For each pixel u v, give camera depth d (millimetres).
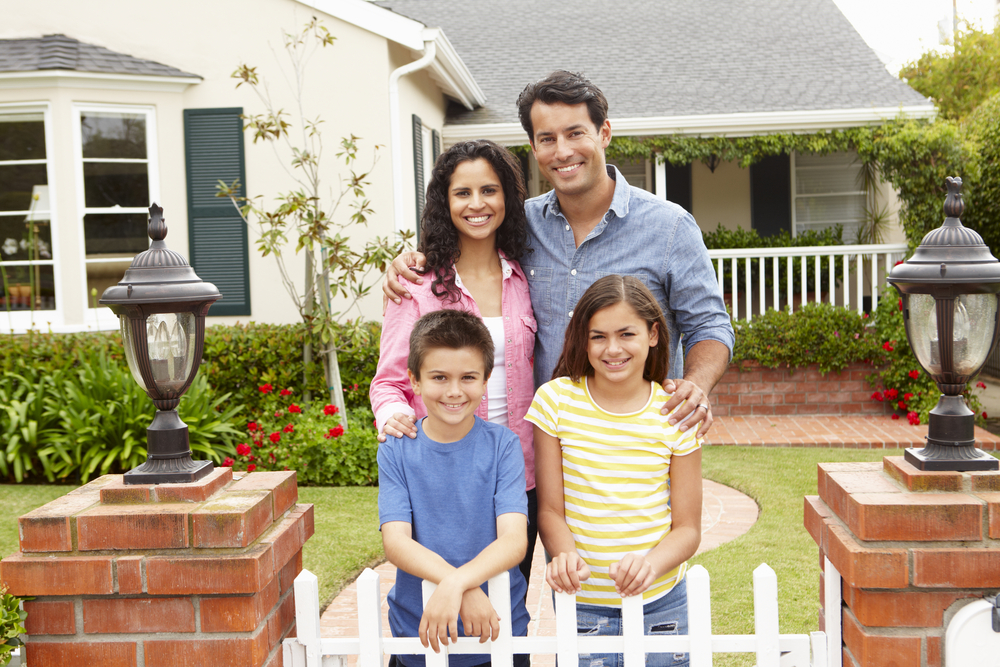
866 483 1866
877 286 8602
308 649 1867
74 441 5676
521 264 2420
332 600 3719
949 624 1692
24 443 5777
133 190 7621
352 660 3189
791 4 12773
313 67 7625
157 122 7605
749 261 8234
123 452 5648
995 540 1676
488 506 1957
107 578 1717
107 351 6602
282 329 6969
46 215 7453
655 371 2070
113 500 1815
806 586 3705
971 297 1758
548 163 2252
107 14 7641
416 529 1967
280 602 1912
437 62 8195
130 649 1742
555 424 2035
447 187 2258
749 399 8141
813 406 8070
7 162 7387
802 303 8164
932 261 1769
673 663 2033
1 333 7168
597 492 1977
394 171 7637
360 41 7570
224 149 7688
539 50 11930
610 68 11086
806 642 1891
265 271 7742
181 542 1725
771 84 10141
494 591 1804
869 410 8008
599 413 2002
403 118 8008
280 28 7613
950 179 1830
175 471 1865
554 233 2383
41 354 6508
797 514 4859
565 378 2082
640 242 2316
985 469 1790
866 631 1735
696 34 12062
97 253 7555
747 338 7961
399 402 2133
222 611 1719
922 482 1778
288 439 5898
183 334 1855
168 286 1819
